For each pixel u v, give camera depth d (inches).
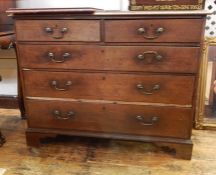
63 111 52.0
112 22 43.9
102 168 49.0
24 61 49.7
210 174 46.7
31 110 53.6
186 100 46.6
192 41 42.8
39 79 50.5
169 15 41.9
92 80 48.6
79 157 52.7
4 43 53.2
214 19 59.0
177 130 49.0
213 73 60.7
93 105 50.4
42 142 57.6
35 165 50.3
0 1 64.2
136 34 43.9
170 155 52.8
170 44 43.6
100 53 46.3
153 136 50.5
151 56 44.8
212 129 62.5
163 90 46.8
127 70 46.6
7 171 48.4
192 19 41.7
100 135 52.3
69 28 45.5
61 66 48.5
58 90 50.5
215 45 58.6
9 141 59.3
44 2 66.1
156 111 48.4
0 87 76.0
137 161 51.1
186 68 44.5
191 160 50.8
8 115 73.4
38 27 46.6
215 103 62.4
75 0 64.9
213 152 53.3
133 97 48.3
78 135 53.1
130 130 50.9
